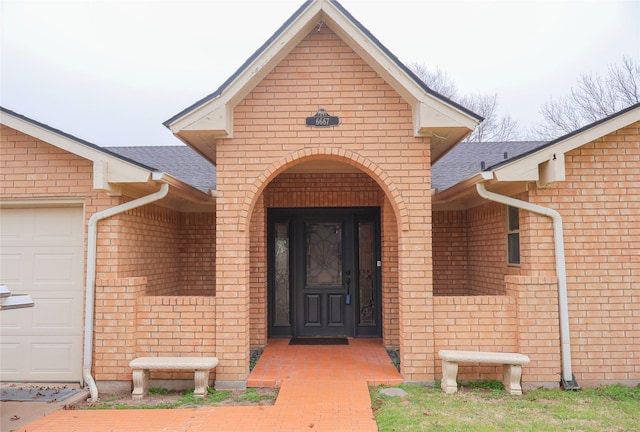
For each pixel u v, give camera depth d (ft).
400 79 19.54
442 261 29.96
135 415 16.40
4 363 20.59
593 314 19.84
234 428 14.93
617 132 20.40
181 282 29.30
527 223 20.24
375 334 29.55
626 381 19.61
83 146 19.39
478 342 19.83
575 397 18.19
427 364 19.69
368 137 20.48
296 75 20.72
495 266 25.11
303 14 19.51
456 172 30.25
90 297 19.67
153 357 19.53
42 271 20.92
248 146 20.47
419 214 20.16
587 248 20.04
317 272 30.04
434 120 19.48
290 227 30.01
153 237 24.70
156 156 34.37
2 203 20.75
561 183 20.24
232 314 19.77
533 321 19.52
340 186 28.60
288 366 22.04
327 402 17.10
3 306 14.35
